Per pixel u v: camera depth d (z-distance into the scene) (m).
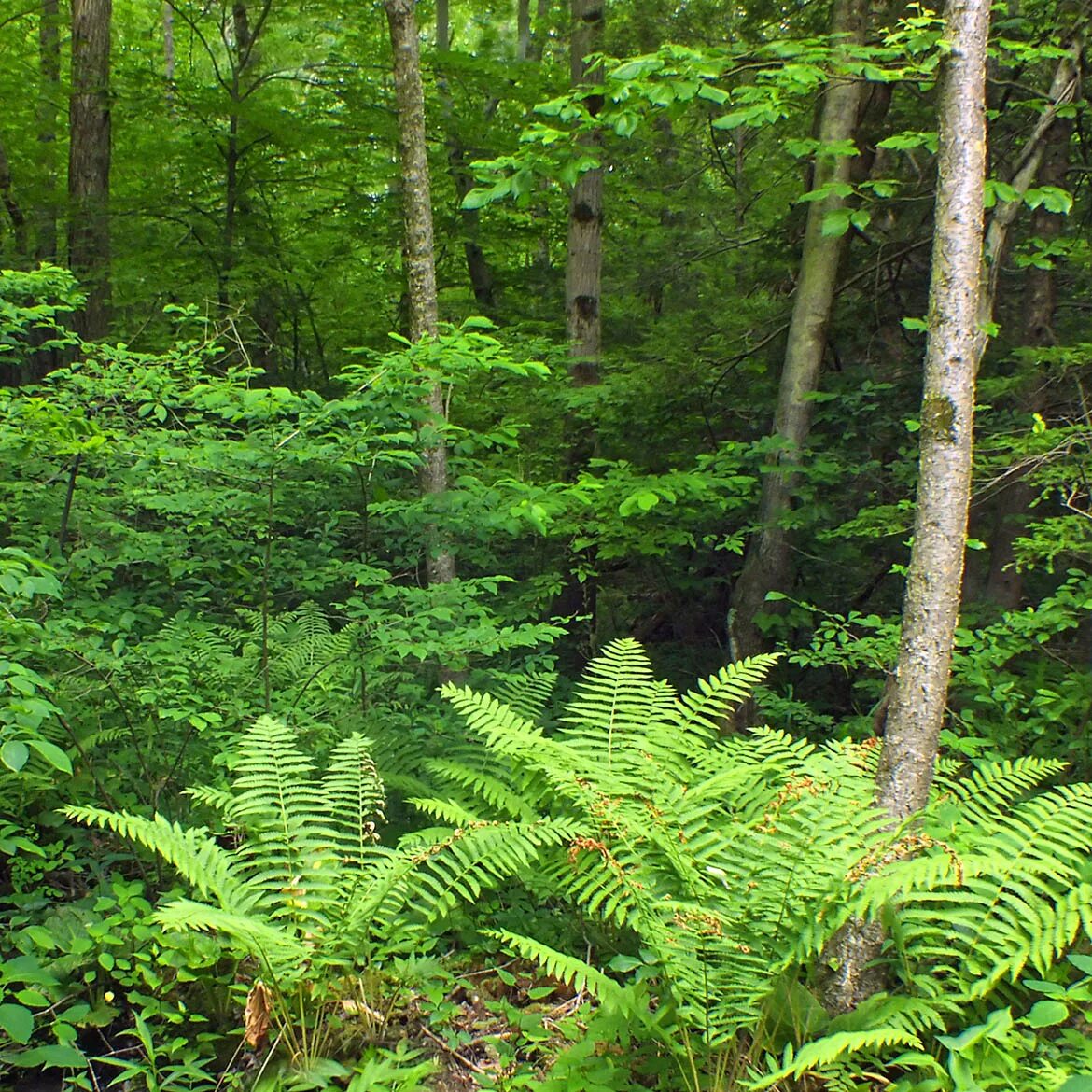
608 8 11.14
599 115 4.83
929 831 3.21
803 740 3.98
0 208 10.41
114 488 5.03
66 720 3.79
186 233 10.38
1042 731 4.82
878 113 7.95
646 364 8.66
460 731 4.70
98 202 9.15
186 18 11.31
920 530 3.15
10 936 3.05
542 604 7.30
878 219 8.61
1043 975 2.72
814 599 8.04
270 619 5.32
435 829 3.54
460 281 12.85
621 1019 2.87
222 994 3.15
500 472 6.20
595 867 3.22
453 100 11.39
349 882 3.24
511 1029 3.19
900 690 3.17
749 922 2.86
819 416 7.87
